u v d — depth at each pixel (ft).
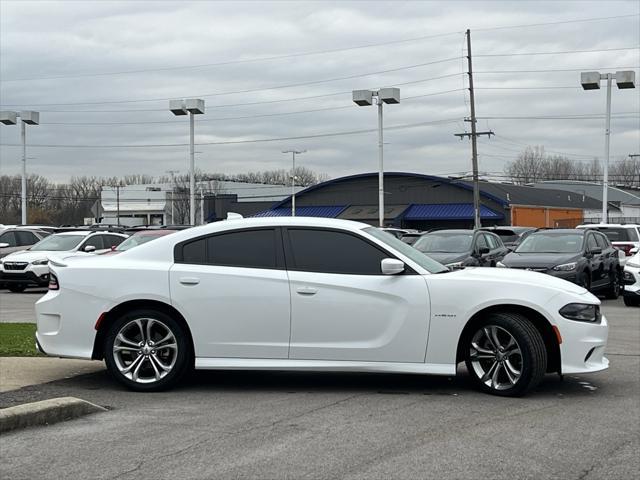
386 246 23.38
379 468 15.93
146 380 23.52
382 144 111.45
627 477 15.52
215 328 23.20
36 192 296.10
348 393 23.47
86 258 24.67
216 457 16.67
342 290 22.89
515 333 22.45
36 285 73.05
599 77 100.73
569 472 15.78
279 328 23.03
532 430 19.06
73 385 24.27
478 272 23.91
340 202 216.54
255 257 23.54
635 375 26.48
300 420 20.01
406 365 22.86
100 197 304.71
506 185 219.20
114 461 16.39
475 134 138.41
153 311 23.44
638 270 52.90
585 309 22.89
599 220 216.33
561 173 338.95
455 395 23.13
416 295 22.75
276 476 15.40
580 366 22.63
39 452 17.06
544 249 55.67
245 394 23.31
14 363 27.71
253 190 311.47
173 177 325.01
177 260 23.73
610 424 19.71
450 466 16.08
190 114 108.88
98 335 23.67
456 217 188.75
